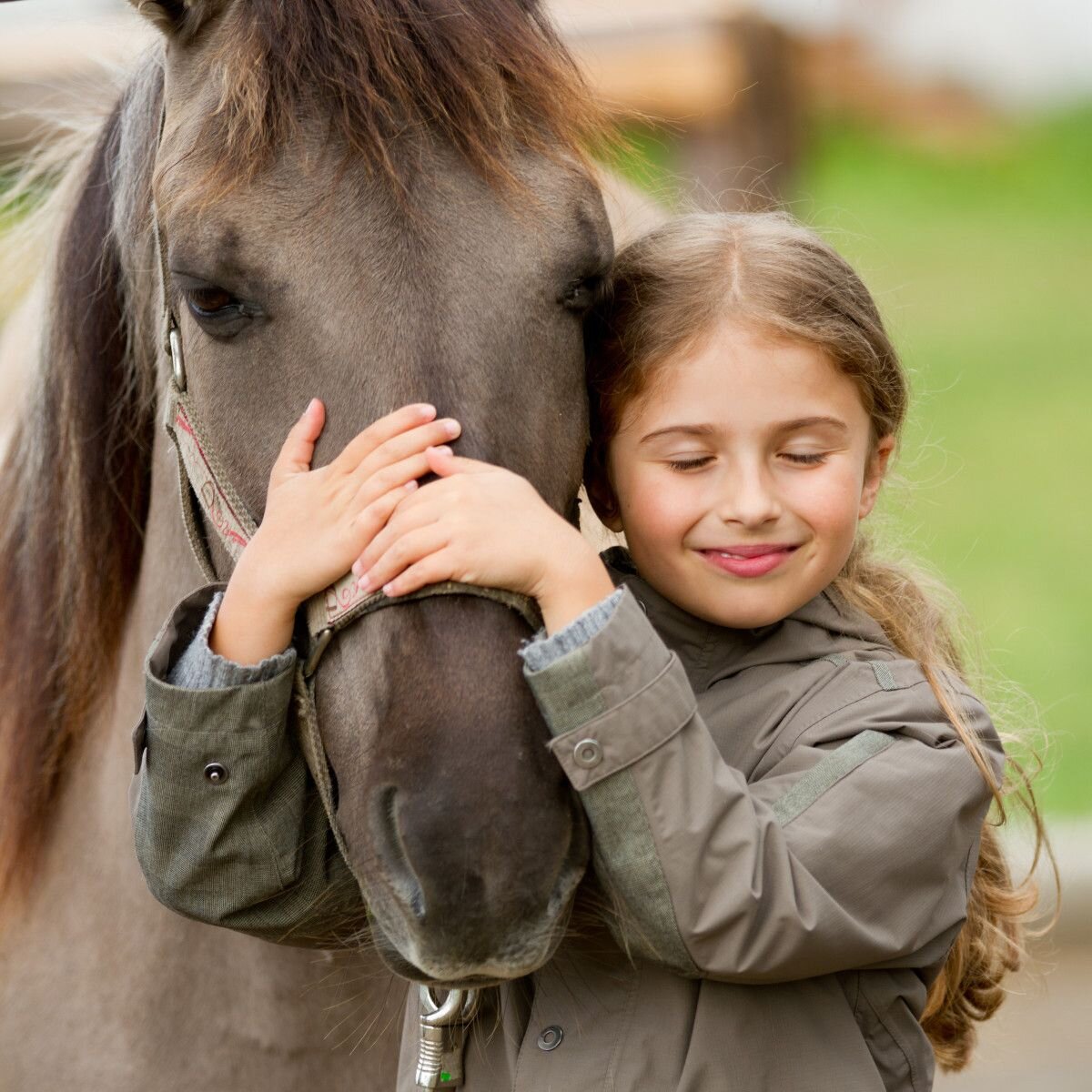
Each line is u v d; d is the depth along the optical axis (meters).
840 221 15.79
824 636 2.58
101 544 3.10
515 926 2.05
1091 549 10.70
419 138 2.37
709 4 7.84
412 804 2.07
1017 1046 6.01
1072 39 19.02
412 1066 2.56
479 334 2.30
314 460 2.30
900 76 17.77
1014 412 12.97
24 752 3.21
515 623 2.19
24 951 3.21
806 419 2.44
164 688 2.24
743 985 2.34
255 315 2.37
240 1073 2.99
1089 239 16.17
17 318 3.53
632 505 2.52
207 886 2.33
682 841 2.15
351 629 2.24
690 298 2.47
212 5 2.54
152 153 2.84
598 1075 2.32
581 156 2.51
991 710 3.53
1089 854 6.59
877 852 2.29
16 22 4.44
